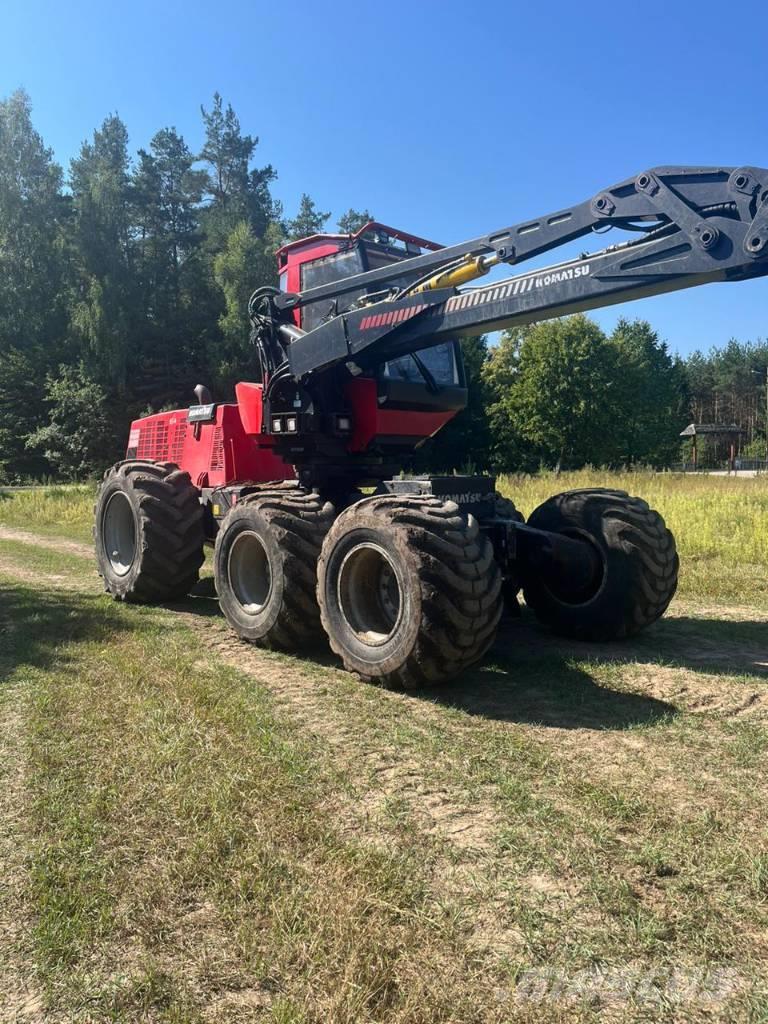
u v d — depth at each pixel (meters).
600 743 3.67
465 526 4.38
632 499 5.70
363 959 2.13
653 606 5.54
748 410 85.31
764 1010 1.96
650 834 2.81
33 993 2.05
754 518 11.21
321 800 3.07
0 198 40.97
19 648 5.42
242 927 2.27
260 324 6.29
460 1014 1.95
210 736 3.72
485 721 3.99
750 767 3.38
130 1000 2.01
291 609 5.25
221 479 7.19
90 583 8.60
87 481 32.06
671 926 2.29
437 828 2.86
